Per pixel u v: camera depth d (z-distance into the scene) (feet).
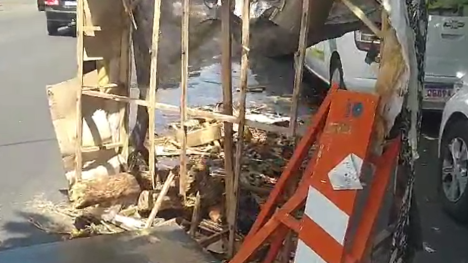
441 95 26.00
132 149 18.85
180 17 17.35
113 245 13.75
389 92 10.46
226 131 14.89
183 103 15.35
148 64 18.24
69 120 18.02
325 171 10.64
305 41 12.78
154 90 16.30
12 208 18.54
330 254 10.39
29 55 45.70
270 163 19.10
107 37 17.76
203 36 17.56
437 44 25.63
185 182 16.34
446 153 19.38
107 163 18.39
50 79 37.63
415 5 10.33
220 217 16.06
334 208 10.45
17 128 26.96
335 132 10.72
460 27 25.58
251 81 34.91
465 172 18.37
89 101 17.99
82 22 17.12
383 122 10.55
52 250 13.48
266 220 12.16
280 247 11.95
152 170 17.01
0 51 47.26
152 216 16.03
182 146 15.85
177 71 18.37
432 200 20.02
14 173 21.42
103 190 16.88
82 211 17.04
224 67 14.64
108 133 18.38
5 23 62.18
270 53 17.35
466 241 17.46
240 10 16.33
